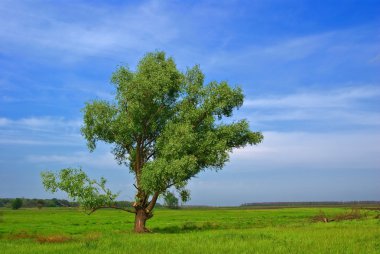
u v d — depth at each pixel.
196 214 121.62
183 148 45.66
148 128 49.44
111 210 168.88
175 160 44.09
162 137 47.69
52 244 33.19
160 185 45.16
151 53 49.94
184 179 46.91
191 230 51.16
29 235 44.66
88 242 32.41
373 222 55.69
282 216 100.88
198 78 50.84
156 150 49.41
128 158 50.44
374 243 29.69
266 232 40.84
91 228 60.34
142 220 48.31
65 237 39.34
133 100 47.12
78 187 44.41
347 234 35.66
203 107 49.28
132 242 32.09
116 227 62.81
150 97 47.78
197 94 50.22
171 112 50.03
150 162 45.28
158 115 49.28
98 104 48.19
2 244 33.47
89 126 48.72
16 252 27.66
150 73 48.12
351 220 65.56
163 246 29.52
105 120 48.28
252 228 52.66
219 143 47.41
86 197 44.62
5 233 48.78
